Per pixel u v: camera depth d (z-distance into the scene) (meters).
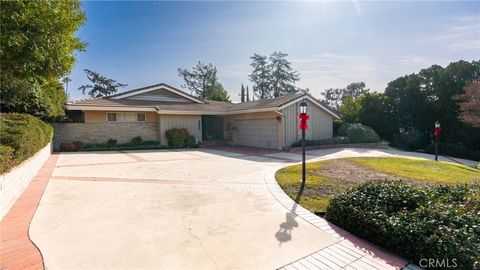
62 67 7.09
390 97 22.91
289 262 2.89
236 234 3.62
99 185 6.60
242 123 18.55
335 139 17.08
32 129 6.76
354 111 22.75
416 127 22.09
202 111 17.81
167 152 14.38
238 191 5.98
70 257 2.99
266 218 4.25
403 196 3.81
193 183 6.82
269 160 11.13
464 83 19.25
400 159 11.59
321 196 5.54
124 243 3.34
